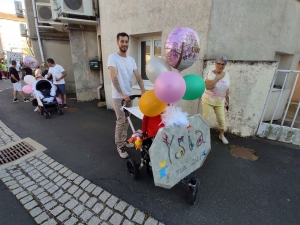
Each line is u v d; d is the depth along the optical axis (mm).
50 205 2006
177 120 1711
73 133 3951
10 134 3855
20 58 17156
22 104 6496
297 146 3320
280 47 4477
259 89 3324
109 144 3441
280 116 5039
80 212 1913
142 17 4203
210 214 1904
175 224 1787
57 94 6020
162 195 2156
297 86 6797
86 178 2455
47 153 3107
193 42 1842
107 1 4730
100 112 5516
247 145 3350
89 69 6629
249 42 3908
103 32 5117
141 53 5008
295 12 4414
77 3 5336
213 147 3273
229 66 3420
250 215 1903
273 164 2797
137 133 2062
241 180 2436
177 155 1752
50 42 8047
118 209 1946
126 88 2748
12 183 2354
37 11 7293
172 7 3691
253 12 3666
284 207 2012
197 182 1975
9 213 1905
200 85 1930
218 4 3240
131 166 2391
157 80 1580
